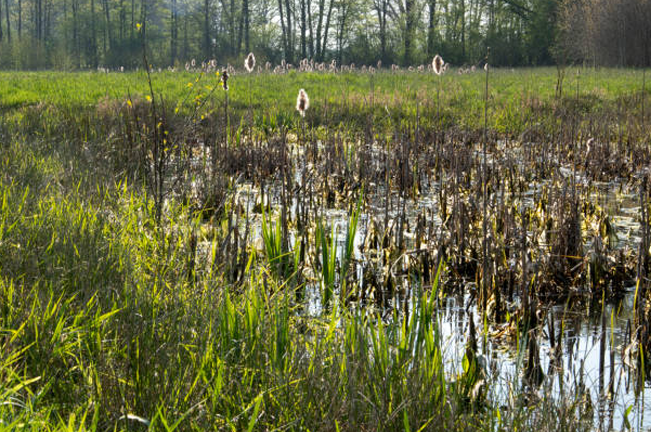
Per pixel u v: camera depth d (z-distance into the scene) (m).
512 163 9.55
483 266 4.80
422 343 3.35
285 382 2.92
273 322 3.48
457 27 59.62
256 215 7.17
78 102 15.34
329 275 4.86
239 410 2.75
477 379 3.40
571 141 11.24
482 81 23.11
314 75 24.11
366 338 3.23
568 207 7.18
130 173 7.79
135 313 3.39
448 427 2.75
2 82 21.30
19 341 3.04
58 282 3.70
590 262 5.19
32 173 6.86
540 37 53.25
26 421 2.34
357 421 2.69
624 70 32.50
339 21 63.53
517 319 4.15
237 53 66.94
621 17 37.31
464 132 12.05
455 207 6.27
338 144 10.09
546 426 2.91
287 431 2.67
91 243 4.46
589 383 3.70
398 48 61.72
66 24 80.12
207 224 6.47
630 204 7.99
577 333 4.47
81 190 6.12
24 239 4.35
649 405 3.47
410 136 11.63
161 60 69.94
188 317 3.54
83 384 2.84
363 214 7.42
